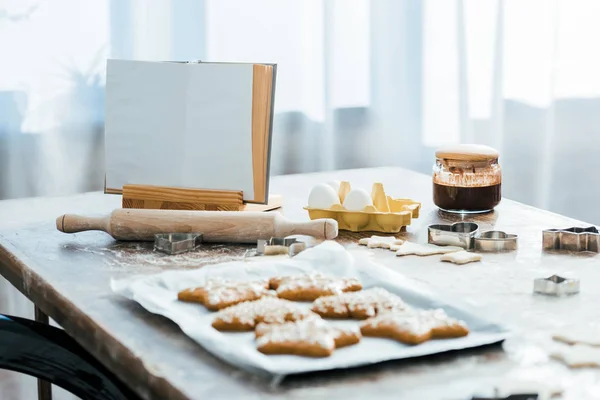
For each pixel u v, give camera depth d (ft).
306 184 5.72
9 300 7.84
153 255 4.03
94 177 8.04
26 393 7.80
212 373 2.59
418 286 3.34
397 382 2.51
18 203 5.23
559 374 2.56
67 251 4.11
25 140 7.73
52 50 7.73
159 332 2.96
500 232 4.23
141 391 2.72
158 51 8.16
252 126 4.45
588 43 9.52
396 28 9.19
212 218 4.20
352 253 4.03
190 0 8.23
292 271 3.51
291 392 2.45
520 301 3.29
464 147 4.83
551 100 9.57
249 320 2.89
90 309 3.23
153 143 4.59
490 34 9.42
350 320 3.01
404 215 4.39
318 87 8.89
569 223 4.60
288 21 8.68
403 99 9.32
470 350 2.75
